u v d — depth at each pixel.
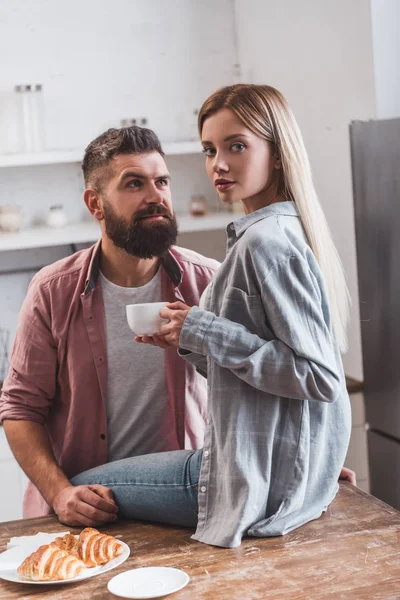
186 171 3.94
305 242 1.78
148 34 3.81
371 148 2.82
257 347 1.67
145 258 2.11
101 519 1.91
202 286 2.31
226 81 3.92
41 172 3.75
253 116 1.74
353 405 3.19
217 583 1.58
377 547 1.70
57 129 3.74
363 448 3.22
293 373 1.64
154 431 2.23
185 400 2.22
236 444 1.73
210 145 1.79
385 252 2.81
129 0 3.77
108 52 3.77
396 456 2.89
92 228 3.60
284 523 1.76
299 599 1.51
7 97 3.56
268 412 1.74
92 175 2.13
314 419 1.78
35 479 2.09
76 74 3.74
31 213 3.75
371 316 2.95
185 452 1.94
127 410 2.22
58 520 1.99
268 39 3.64
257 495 1.73
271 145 1.78
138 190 2.06
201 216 3.78
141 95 3.82
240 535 1.73
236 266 1.73
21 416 2.18
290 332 1.64
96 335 2.19
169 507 1.88
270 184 1.83
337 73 3.18
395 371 2.84
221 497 1.78
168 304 1.78
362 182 2.90
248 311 1.71
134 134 2.08
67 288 2.20
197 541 1.79
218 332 1.69
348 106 3.14
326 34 3.21
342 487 2.06
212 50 3.89
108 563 1.71
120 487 1.95
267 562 1.66
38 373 2.20
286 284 1.67
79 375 2.18
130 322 1.81
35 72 3.69
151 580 1.60
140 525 1.92
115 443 2.22
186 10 3.84
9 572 1.70
